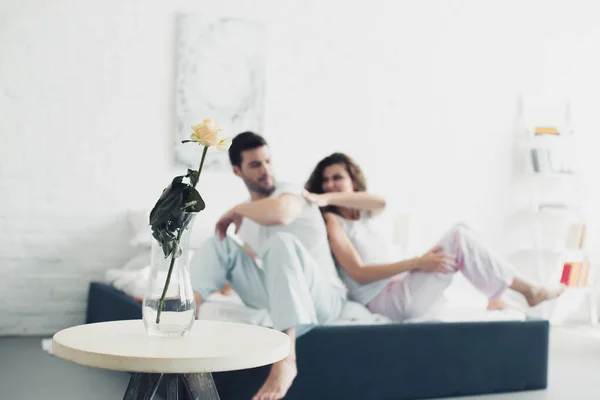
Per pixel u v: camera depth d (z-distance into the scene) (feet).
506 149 17.75
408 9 16.89
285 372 8.11
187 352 4.86
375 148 16.62
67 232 14.61
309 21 16.15
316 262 9.03
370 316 9.39
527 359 10.01
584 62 18.40
